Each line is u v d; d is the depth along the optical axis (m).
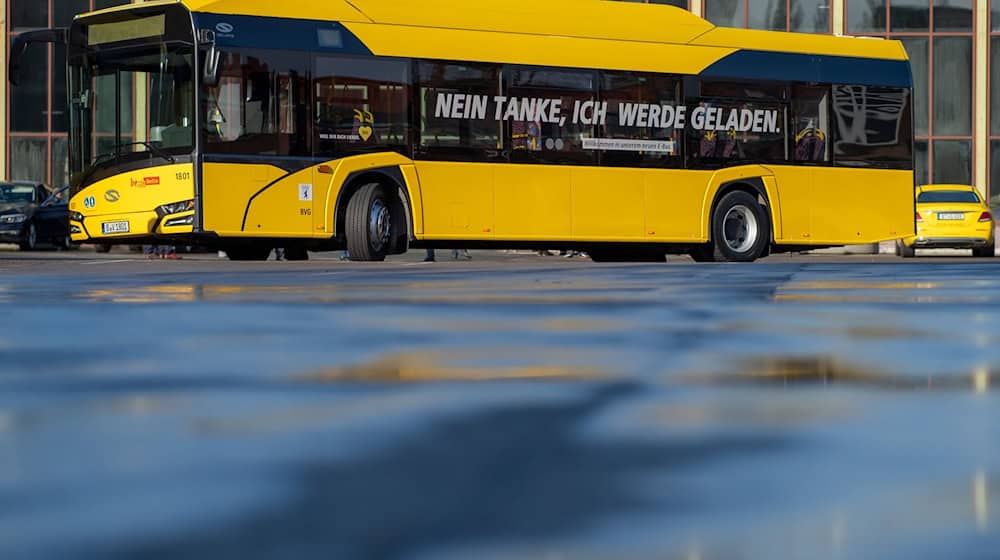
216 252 47.88
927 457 4.24
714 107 27.94
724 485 3.74
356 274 19.78
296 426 4.98
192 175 24.27
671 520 3.23
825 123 28.91
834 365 7.30
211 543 2.97
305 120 24.89
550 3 27.05
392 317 10.99
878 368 7.12
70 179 25.33
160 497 3.58
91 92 25.05
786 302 13.08
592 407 5.55
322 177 25.03
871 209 29.25
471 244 26.52
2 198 46.41
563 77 26.78
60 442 4.58
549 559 2.81
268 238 24.83
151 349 8.23
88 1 59.91
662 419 5.17
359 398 5.86
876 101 29.31
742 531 3.08
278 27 24.80
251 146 24.56
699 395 5.96
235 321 10.53
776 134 28.45
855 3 58.31
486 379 6.61
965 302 13.07
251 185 24.56
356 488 3.73
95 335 9.26
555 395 5.97
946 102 58.44
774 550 2.88
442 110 25.89
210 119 24.31
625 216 27.20
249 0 24.70
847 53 29.19
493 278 18.45
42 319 10.73
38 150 59.84
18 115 59.84
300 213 24.89
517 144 26.41
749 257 28.31
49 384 6.40
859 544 2.93
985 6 58.09
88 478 3.88
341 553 2.88
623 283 17.03
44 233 46.44
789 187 28.50
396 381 6.54
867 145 29.23
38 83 59.75
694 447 4.46
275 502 3.51
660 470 4.00
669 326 10.09
